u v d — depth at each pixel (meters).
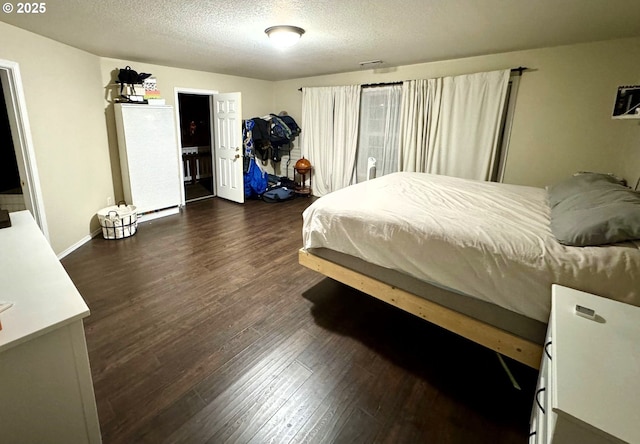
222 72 5.10
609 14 2.28
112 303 2.36
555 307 1.15
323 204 2.37
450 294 1.80
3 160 3.46
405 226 1.92
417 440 1.39
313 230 2.32
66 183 3.21
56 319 0.95
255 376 1.72
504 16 2.33
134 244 3.47
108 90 3.95
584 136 3.33
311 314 2.32
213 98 5.25
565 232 1.62
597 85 3.17
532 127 3.61
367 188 2.84
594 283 1.37
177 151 4.82
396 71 4.52
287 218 4.50
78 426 1.09
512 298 1.54
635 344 0.95
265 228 4.08
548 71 3.40
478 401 1.60
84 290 2.53
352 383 1.70
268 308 2.37
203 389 1.63
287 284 2.72
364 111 4.96
